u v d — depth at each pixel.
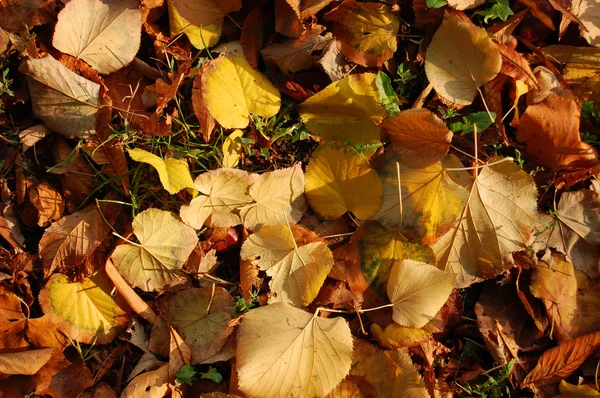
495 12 0.85
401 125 0.82
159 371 0.80
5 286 0.80
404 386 0.81
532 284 0.83
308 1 0.83
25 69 0.80
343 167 0.82
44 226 0.81
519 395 0.84
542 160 0.86
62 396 0.80
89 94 0.81
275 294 0.81
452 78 0.84
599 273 0.85
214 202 0.81
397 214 0.82
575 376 0.84
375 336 0.82
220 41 0.85
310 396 0.79
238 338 0.79
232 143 0.83
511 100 0.85
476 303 0.84
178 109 0.84
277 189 0.82
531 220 0.82
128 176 0.82
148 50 0.85
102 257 0.81
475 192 0.82
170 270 0.81
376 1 0.86
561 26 0.87
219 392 0.79
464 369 0.83
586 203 0.85
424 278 0.81
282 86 0.84
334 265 0.82
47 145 0.82
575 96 0.87
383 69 0.86
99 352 0.81
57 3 0.82
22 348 0.80
